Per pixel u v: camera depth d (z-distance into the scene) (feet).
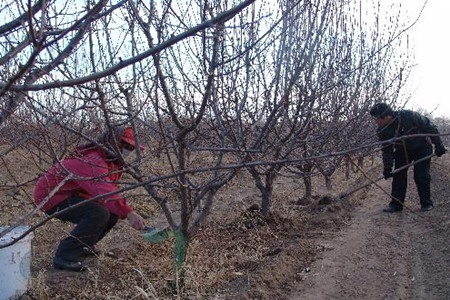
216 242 19.22
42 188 15.40
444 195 29.60
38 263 16.90
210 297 13.79
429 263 17.11
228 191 31.96
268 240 19.99
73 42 5.90
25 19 6.09
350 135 21.49
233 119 13.64
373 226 22.80
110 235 21.08
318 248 19.01
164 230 14.74
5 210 24.81
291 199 29.35
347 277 16.02
